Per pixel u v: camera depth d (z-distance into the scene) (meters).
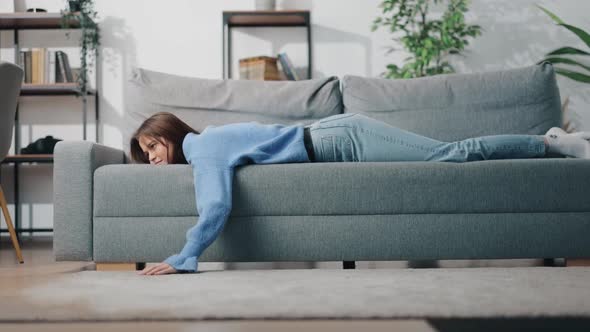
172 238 1.86
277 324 0.92
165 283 1.42
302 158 1.94
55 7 3.97
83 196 1.92
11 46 3.92
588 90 3.86
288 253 1.84
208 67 3.93
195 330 0.87
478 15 3.90
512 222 1.85
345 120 2.00
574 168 1.86
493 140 1.98
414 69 3.48
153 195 1.87
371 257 1.84
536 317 0.95
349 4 3.94
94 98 3.91
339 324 0.91
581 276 1.51
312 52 3.93
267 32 3.95
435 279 1.46
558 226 1.85
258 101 2.51
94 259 1.90
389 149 1.96
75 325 0.93
